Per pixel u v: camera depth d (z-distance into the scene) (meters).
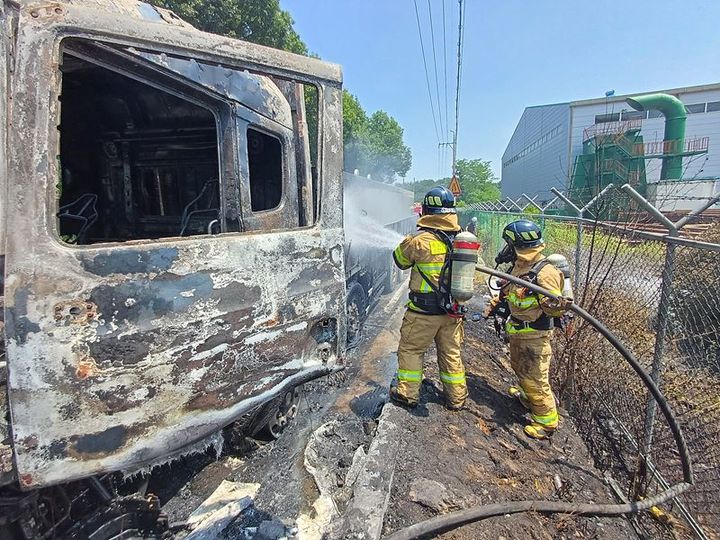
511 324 3.49
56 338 1.32
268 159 2.61
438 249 3.29
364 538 2.18
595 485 3.00
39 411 1.30
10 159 1.27
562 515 2.58
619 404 3.90
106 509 1.77
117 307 1.43
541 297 3.16
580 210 4.50
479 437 3.34
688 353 3.81
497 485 2.81
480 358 5.01
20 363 1.27
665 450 3.41
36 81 1.30
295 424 3.67
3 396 1.33
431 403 3.71
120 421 1.45
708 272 3.83
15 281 1.26
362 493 2.50
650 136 24.44
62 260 1.33
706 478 3.06
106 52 1.59
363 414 3.93
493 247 11.07
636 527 2.70
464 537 2.30
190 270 1.62
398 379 3.59
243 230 2.26
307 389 4.41
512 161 48.28
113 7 1.81
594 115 26.17
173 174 3.01
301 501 2.69
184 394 1.61
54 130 1.34
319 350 2.25
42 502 1.55
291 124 2.62
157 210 3.07
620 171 8.91
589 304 3.94
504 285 3.71
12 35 1.30
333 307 2.27
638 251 3.90
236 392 1.79
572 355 4.02
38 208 1.30
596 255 4.25
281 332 1.98
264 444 3.30
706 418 3.31
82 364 1.37
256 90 2.35
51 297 1.31
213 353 1.70
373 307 7.16
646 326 3.91
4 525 1.44
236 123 2.21
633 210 3.75
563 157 27.89
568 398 4.14
